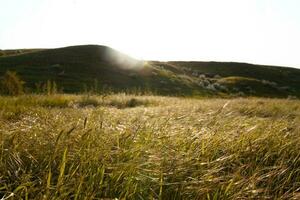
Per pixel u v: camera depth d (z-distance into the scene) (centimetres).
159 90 6338
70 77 6594
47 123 536
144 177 350
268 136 539
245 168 432
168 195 344
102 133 471
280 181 412
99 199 312
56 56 7969
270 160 476
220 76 10112
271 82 9894
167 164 392
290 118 987
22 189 306
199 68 10981
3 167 345
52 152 379
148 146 441
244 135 526
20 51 10800
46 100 1723
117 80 6769
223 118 692
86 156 375
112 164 370
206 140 489
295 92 9044
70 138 425
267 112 1258
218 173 412
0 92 2514
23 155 378
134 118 687
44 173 337
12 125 535
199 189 345
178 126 592
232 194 350
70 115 670
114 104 1964
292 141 521
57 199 287
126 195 320
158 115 806
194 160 416
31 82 5925
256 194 361
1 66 7069
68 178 326
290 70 12294
